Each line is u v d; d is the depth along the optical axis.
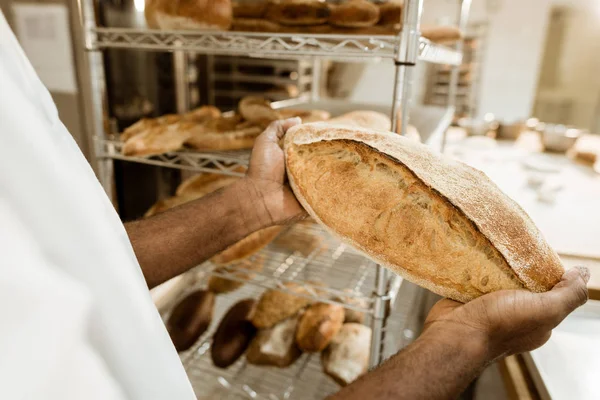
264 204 0.69
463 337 0.44
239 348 1.05
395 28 0.81
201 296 1.15
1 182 0.25
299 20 0.81
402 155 0.56
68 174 0.27
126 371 0.30
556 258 0.49
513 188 1.46
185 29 0.85
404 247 0.54
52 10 1.29
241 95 1.81
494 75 2.27
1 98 0.25
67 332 0.25
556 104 2.26
